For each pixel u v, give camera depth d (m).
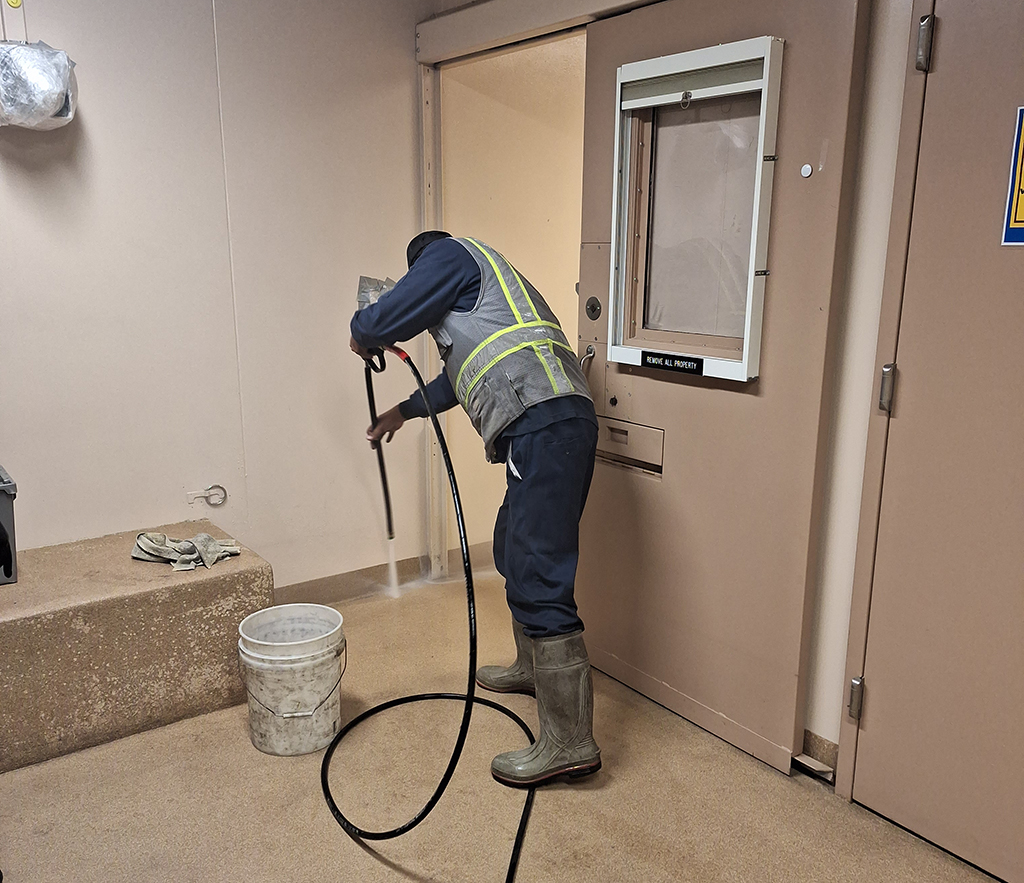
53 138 2.21
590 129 2.29
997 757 1.66
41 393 2.30
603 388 2.39
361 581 3.09
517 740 2.18
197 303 2.53
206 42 2.41
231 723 2.25
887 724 1.85
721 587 2.14
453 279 1.93
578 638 1.97
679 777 2.04
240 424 2.69
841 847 1.80
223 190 2.52
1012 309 1.53
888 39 1.68
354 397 2.94
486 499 3.42
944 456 1.66
